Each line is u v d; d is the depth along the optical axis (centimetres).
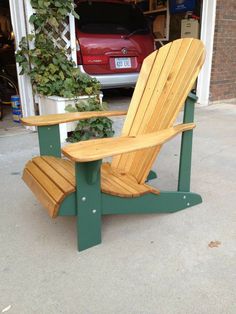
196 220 207
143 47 534
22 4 360
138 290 150
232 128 418
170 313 136
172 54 225
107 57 497
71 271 163
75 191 166
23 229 200
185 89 200
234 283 153
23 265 167
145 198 194
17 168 293
